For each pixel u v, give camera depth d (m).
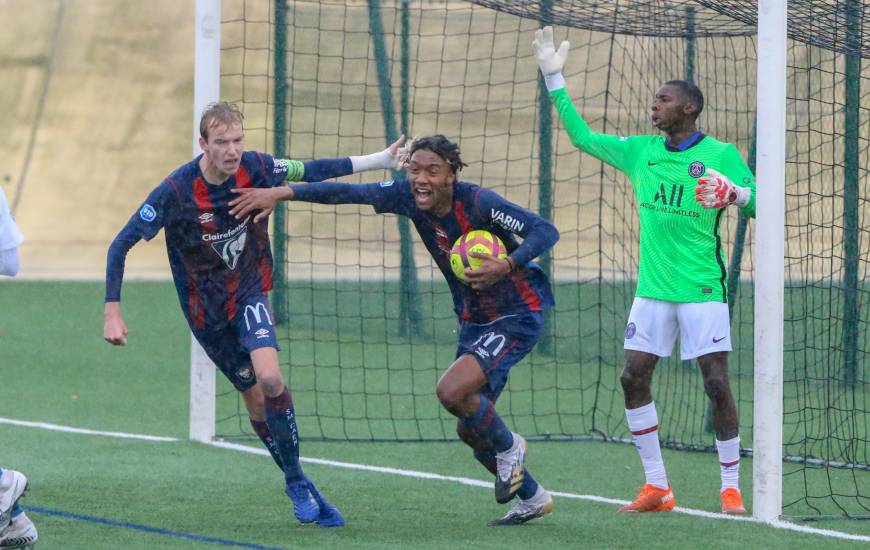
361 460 25.31
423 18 62.25
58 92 74.88
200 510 19.81
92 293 55.38
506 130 61.31
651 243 20.73
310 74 61.56
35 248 68.69
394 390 35.41
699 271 20.44
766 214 19.23
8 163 72.81
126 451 25.36
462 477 23.34
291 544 17.30
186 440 26.84
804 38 23.62
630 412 20.53
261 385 17.67
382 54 43.28
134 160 73.25
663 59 33.62
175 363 38.62
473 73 62.19
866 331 32.78
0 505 15.50
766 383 19.45
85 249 68.94
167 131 73.94
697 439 28.56
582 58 58.59
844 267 29.84
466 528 18.69
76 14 76.25
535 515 18.98
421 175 17.62
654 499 20.22
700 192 19.36
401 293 44.84
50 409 30.81
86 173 72.81
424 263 58.12
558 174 59.75
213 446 26.17
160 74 75.00
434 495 21.45
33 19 76.25
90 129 73.88
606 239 57.91
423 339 44.50
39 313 48.84
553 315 42.19
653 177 20.72
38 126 73.94
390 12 61.78
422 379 37.16
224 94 64.06
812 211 36.16
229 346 18.86
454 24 62.38
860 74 28.66
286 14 40.50
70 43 75.69
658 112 20.64
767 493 19.56
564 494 21.91
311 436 28.64
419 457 25.70
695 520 19.56
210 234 18.03
